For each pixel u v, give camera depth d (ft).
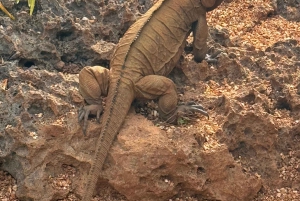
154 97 10.14
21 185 9.80
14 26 10.77
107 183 9.82
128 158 9.62
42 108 10.02
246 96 10.38
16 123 9.84
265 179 10.09
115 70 10.11
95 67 10.07
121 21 11.20
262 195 10.06
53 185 9.82
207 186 9.82
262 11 12.80
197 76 10.84
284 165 10.22
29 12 10.98
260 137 10.04
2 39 10.60
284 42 11.34
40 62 10.71
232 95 10.43
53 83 10.30
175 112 10.15
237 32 12.50
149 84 10.04
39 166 9.80
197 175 9.77
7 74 10.33
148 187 9.70
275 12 12.92
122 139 9.71
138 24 10.45
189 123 10.17
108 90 10.09
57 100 10.03
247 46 11.50
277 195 10.06
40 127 9.86
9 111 9.95
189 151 9.70
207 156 9.75
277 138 10.15
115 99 9.82
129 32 10.43
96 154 9.57
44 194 9.77
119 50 10.29
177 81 10.84
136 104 10.37
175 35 10.52
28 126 9.87
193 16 10.69
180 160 9.68
